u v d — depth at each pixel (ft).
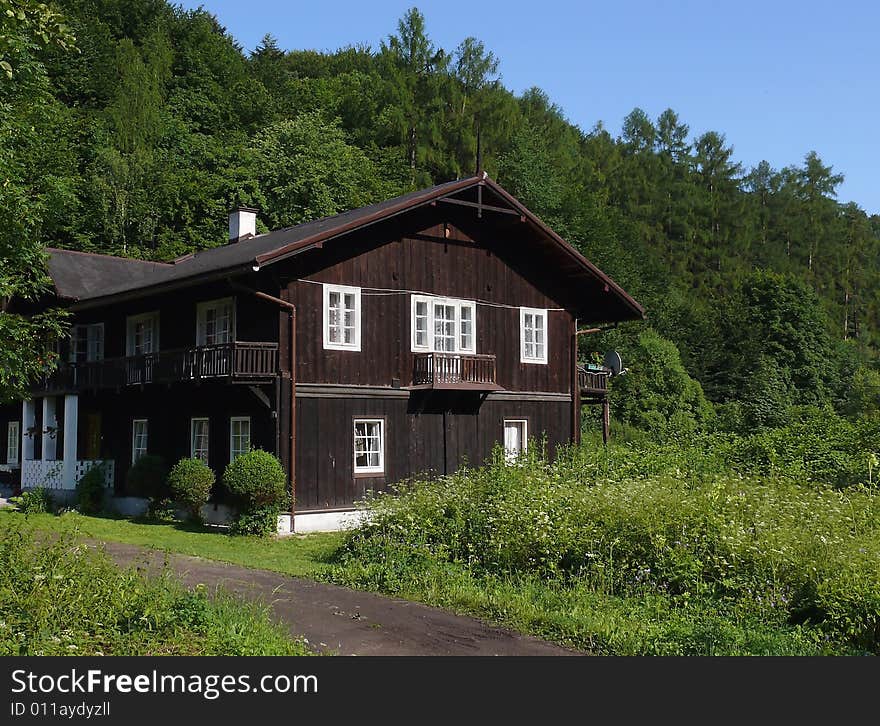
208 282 66.33
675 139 334.03
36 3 34.42
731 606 33.32
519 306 80.59
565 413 83.41
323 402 66.80
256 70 206.59
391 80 195.21
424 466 72.49
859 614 31.01
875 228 401.29
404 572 40.37
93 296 80.28
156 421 78.33
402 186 173.88
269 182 153.58
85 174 145.38
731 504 39.75
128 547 51.85
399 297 72.02
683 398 148.05
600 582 37.24
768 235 329.31
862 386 173.47
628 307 84.43
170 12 200.03
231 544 57.11
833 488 57.57
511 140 183.11
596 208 174.91
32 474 83.41
